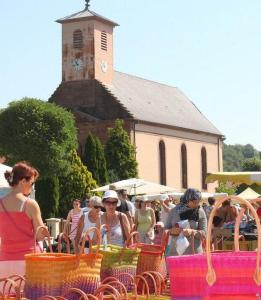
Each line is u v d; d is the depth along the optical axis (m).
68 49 95.25
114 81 97.19
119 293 8.49
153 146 95.25
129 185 40.75
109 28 97.31
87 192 72.06
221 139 114.00
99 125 91.62
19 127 73.94
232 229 20.34
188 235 11.53
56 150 72.69
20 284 8.34
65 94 94.94
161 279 9.69
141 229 22.50
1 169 24.23
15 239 9.34
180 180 101.62
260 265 5.93
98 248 8.28
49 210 69.38
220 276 5.99
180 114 106.81
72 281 8.04
